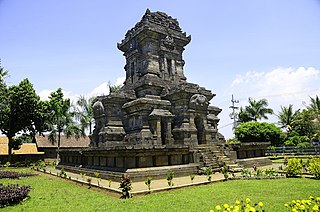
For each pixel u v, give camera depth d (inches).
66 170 1219.9
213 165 930.1
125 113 1206.3
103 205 498.9
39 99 1898.4
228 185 674.2
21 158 1958.7
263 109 2433.6
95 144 1197.7
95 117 1230.9
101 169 906.1
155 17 1328.7
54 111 1846.7
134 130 1110.4
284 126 2369.6
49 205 518.0
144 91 1187.3
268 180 743.7
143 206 477.7
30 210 479.2
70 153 1240.2
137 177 738.2
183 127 1056.2
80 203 526.6
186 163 911.7
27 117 1827.0
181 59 1395.2
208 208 450.0
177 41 1382.9
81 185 767.7
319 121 2042.3
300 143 1857.8
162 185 675.4
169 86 1224.8
